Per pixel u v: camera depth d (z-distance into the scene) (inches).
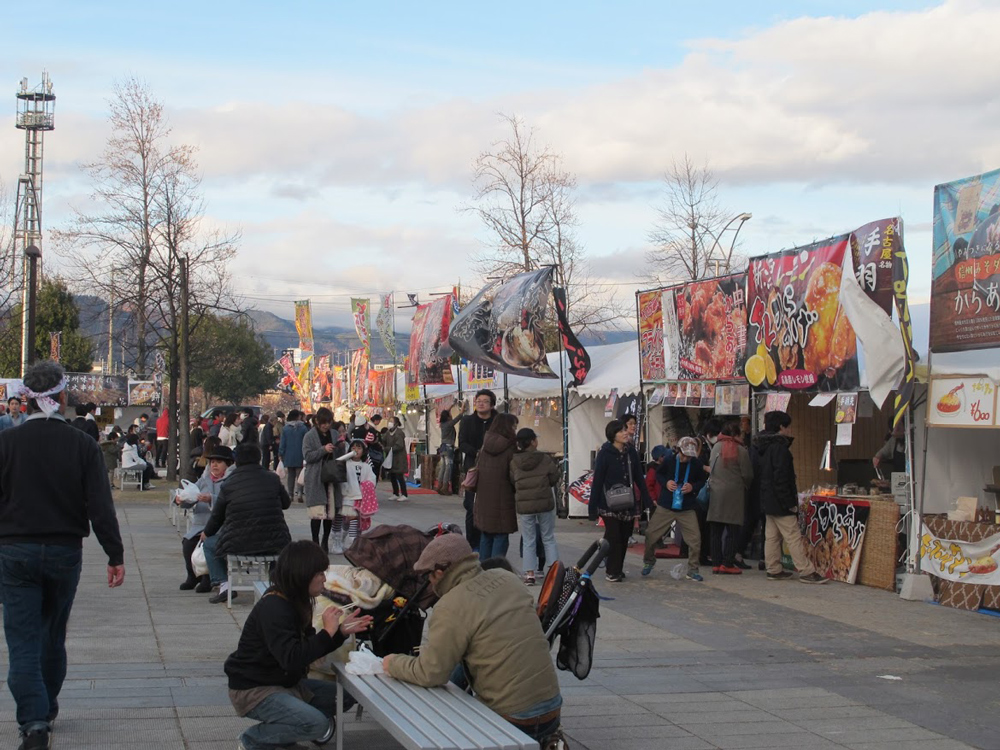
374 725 253.0
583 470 813.9
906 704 286.8
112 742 229.0
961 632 390.0
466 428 538.6
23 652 211.3
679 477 511.8
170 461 1141.7
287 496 424.5
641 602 450.0
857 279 467.2
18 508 215.2
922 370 461.1
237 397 2876.5
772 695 294.0
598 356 864.9
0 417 450.9
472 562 212.2
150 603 418.0
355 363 1727.4
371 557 244.7
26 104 1884.8
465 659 206.5
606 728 257.6
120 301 1176.2
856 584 496.7
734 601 453.4
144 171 1195.9
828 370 492.1
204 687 280.8
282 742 210.5
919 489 477.4
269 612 210.7
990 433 496.4
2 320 1528.1
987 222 417.7
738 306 579.5
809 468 618.8
